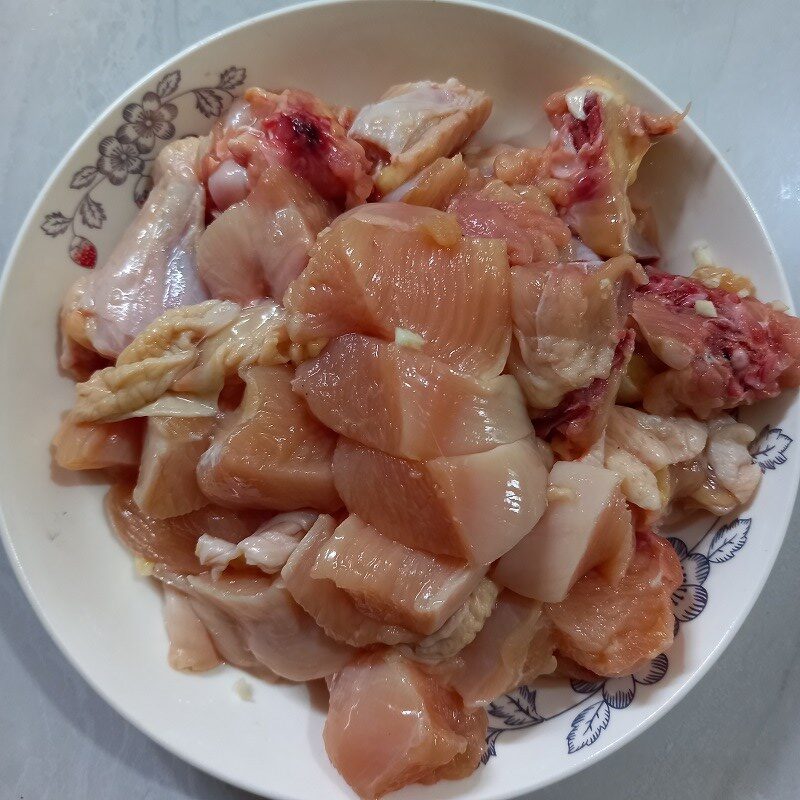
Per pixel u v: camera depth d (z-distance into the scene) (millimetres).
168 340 238
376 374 213
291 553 231
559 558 228
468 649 236
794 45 302
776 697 276
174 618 249
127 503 251
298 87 264
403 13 251
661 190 268
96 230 251
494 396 220
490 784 232
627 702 239
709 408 249
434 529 214
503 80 266
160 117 249
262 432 225
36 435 242
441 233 221
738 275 257
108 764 269
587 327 225
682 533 261
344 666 238
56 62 301
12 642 273
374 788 222
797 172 294
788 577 281
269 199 239
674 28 305
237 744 238
